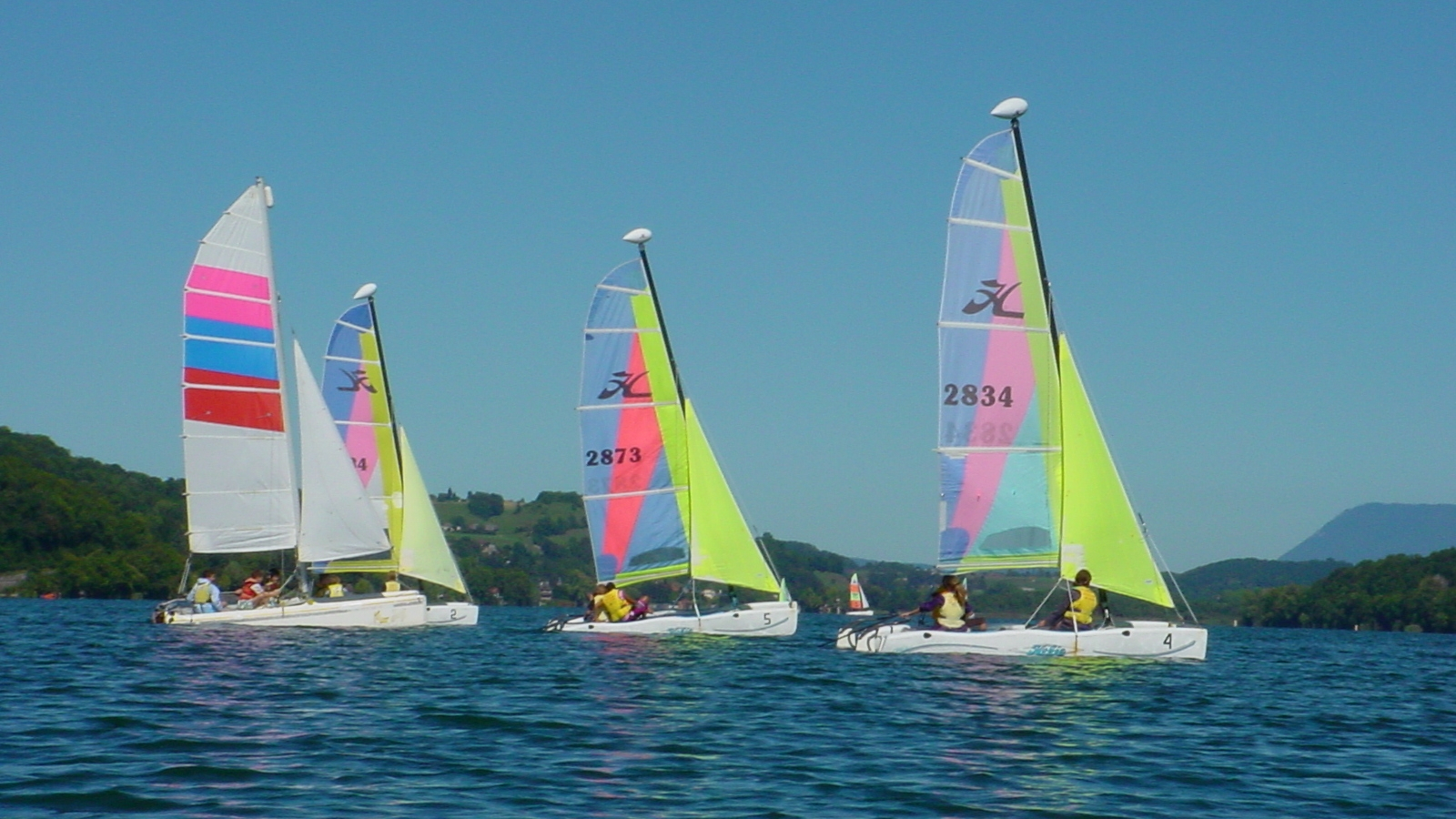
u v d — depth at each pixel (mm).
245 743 16312
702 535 38812
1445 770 16594
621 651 31734
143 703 19875
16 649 30328
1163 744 17672
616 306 38875
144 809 12656
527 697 21516
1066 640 29031
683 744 16766
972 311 29891
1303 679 29484
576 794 13680
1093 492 29719
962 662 27828
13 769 14445
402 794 13531
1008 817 13055
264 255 40531
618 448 38844
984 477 29953
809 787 14211
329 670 25688
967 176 29875
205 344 39531
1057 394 30141
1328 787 15125
